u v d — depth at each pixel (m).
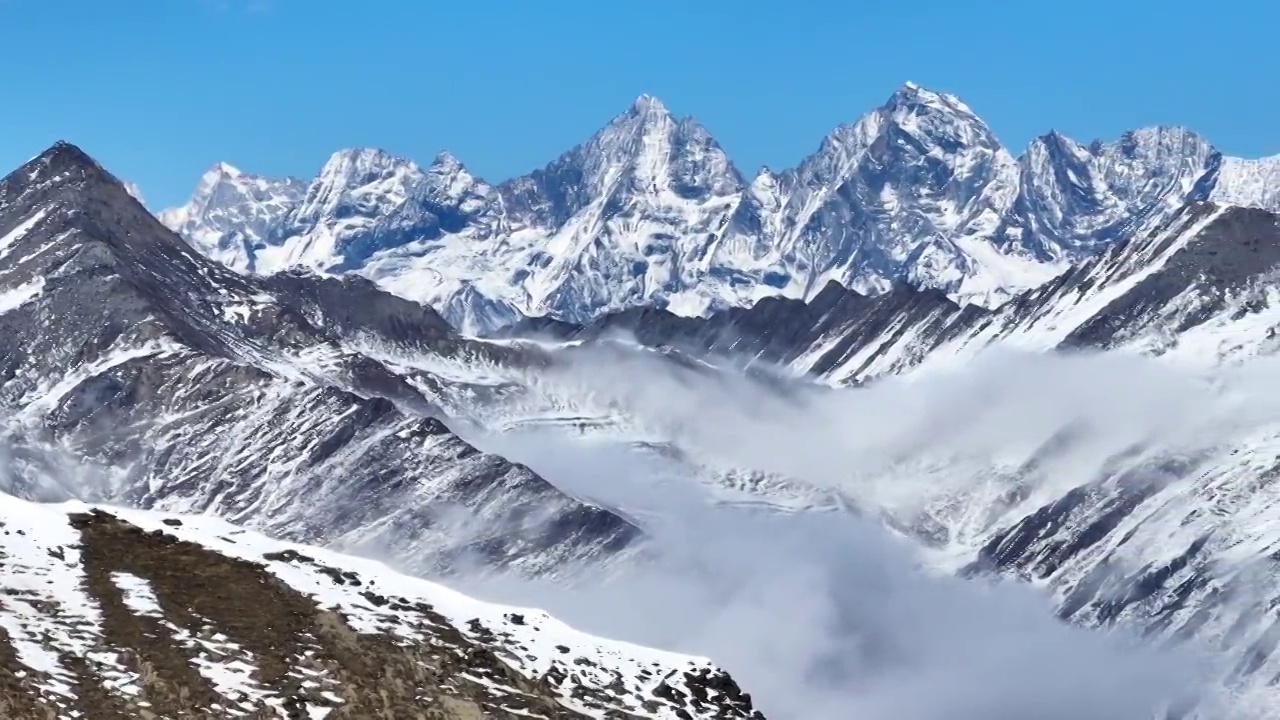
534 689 82.25
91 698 70.81
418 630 85.44
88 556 84.50
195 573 84.94
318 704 74.25
